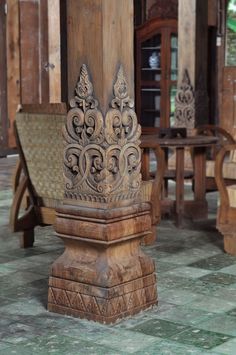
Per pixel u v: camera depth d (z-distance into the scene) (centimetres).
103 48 372
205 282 466
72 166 388
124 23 382
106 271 381
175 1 1261
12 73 1199
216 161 542
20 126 533
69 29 385
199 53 825
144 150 618
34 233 613
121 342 356
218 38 1235
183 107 830
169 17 1256
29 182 558
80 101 382
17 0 1180
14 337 364
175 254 546
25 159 548
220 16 1236
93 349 347
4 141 1213
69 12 384
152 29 1277
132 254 400
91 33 376
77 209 386
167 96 1280
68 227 391
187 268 503
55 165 527
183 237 609
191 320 389
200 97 829
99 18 372
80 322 386
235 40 1238
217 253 550
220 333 369
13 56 1196
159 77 1295
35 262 524
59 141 514
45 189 550
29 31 1180
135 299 397
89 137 380
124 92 383
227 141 744
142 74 1306
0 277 482
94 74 376
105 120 373
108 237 377
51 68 1063
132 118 388
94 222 380
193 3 815
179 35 829
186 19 823
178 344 353
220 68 1234
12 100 1207
